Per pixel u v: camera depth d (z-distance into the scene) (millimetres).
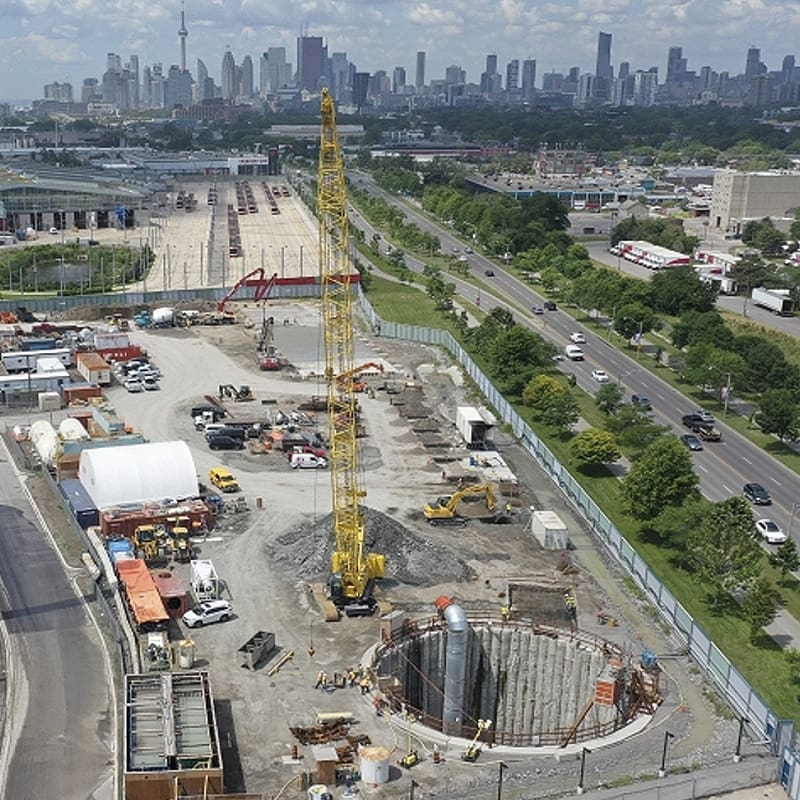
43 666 80188
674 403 161750
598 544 106875
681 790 67062
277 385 163000
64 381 153375
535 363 168875
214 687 78062
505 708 91438
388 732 73438
